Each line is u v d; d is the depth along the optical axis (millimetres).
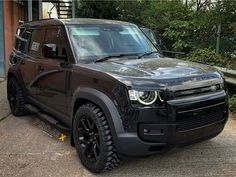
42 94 5934
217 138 5734
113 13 22547
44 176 4457
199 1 16250
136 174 4438
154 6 19609
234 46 11734
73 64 4961
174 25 14977
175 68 4574
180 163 4754
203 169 4566
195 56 10914
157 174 4430
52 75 5453
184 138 4141
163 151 4168
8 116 7254
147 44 5875
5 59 12500
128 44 5559
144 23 20000
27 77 6496
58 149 5336
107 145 4215
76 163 4820
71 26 5387
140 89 3980
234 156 4980
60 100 5309
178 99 4066
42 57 5961
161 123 3992
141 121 3973
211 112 4367
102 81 4297
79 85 4711
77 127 4738
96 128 4398
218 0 11656
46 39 5910
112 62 4934
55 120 5773
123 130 4039
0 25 12359
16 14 14688
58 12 21312
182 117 4055
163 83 4031
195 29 14273
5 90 10188
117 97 4078
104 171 4461
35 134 6055
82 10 22188
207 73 4512
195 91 4219
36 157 5043
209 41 13484
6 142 5676
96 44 5289
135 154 4078
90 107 4434
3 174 4527
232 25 10859
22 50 6973
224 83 4723
